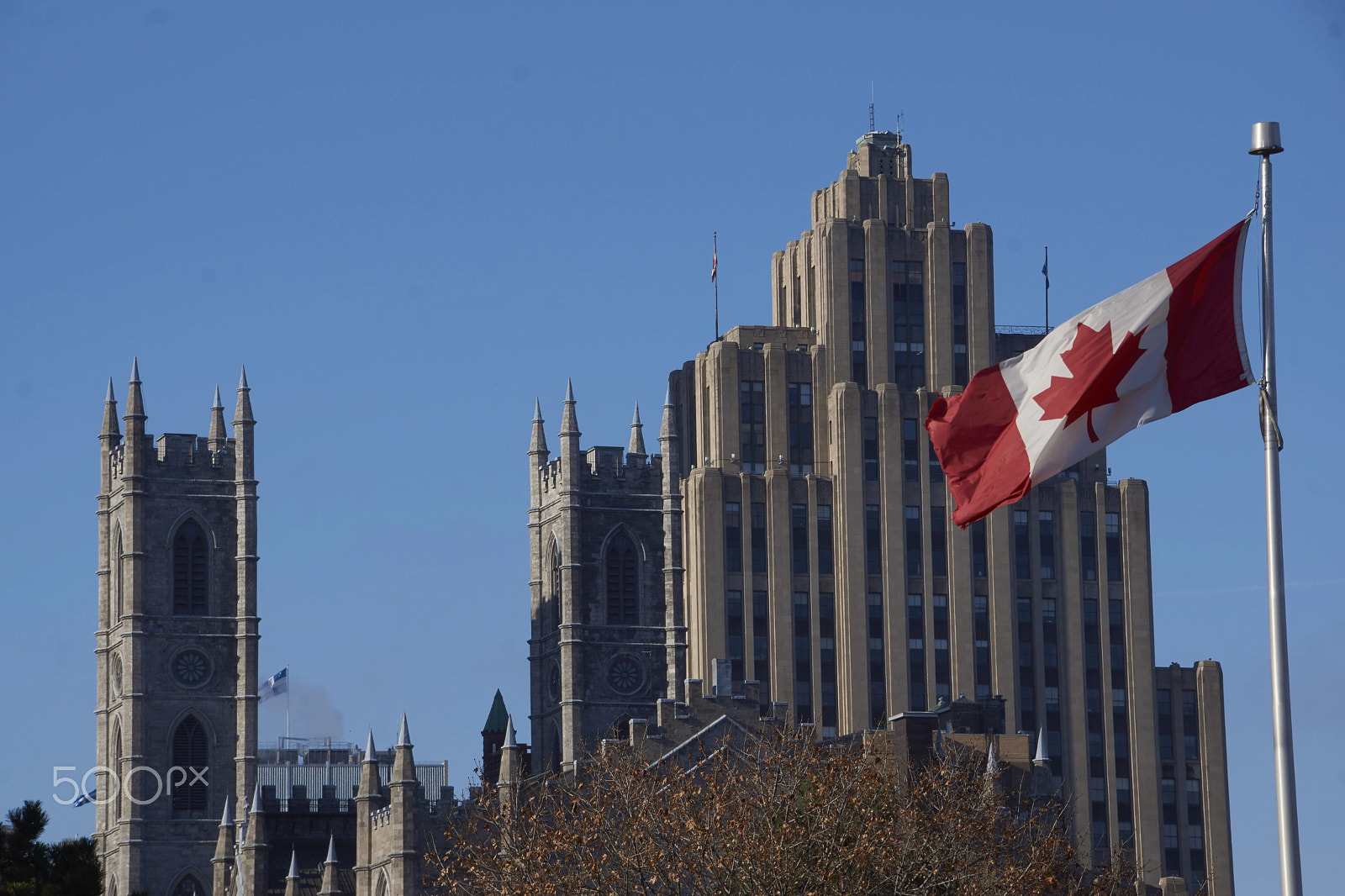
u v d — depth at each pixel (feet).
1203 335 347.36
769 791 521.24
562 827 565.12
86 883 412.77
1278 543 319.88
